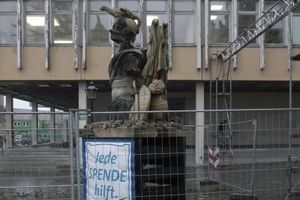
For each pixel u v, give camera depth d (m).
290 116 8.46
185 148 8.43
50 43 28.22
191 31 28.72
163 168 7.82
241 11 28.92
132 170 7.49
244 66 28.44
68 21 28.34
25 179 8.55
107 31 28.45
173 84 30.47
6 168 8.62
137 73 9.15
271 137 8.93
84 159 7.75
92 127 7.98
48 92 36.66
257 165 9.28
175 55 28.55
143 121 7.85
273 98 35.31
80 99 28.42
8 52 28.16
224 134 9.04
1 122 9.23
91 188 7.68
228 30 28.86
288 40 27.66
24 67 28.16
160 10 28.66
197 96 28.80
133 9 28.61
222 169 9.41
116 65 9.34
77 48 28.16
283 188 9.29
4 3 28.31
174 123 8.21
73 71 28.25
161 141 7.83
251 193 9.45
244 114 9.17
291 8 19.17
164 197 7.77
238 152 9.30
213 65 28.44
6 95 37.78
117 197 7.52
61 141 8.31
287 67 28.56
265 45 28.55
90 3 28.45
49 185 8.41
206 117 8.77
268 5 28.72
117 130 7.60
